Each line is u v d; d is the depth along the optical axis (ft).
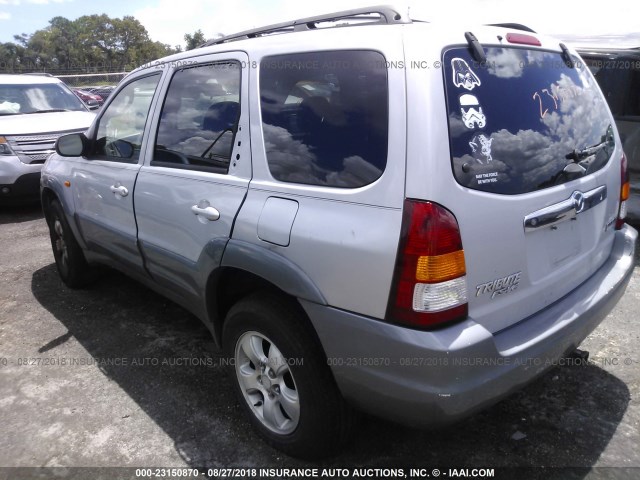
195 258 8.78
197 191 8.59
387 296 6.04
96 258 12.98
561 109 7.69
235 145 8.13
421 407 6.07
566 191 7.26
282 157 7.38
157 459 8.17
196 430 8.80
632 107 18.65
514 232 6.49
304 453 7.73
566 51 8.43
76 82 134.21
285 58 7.61
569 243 7.59
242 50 8.34
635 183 18.52
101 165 11.55
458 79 6.30
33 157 22.99
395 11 7.30
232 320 8.19
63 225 13.74
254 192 7.63
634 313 12.22
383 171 6.14
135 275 11.48
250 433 8.68
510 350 6.41
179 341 11.78
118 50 342.44
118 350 11.44
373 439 8.38
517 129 6.81
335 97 6.86
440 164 5.84
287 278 6.95
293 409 7.63
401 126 6.03
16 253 18.17
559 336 6.98
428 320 5.88
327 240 6.48
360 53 6.67
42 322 12.84
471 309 6.20
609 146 8.78
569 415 8.84
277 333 7.35
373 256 6.07
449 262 5.84
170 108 9.74
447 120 6.01
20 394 9.93
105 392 9.91
